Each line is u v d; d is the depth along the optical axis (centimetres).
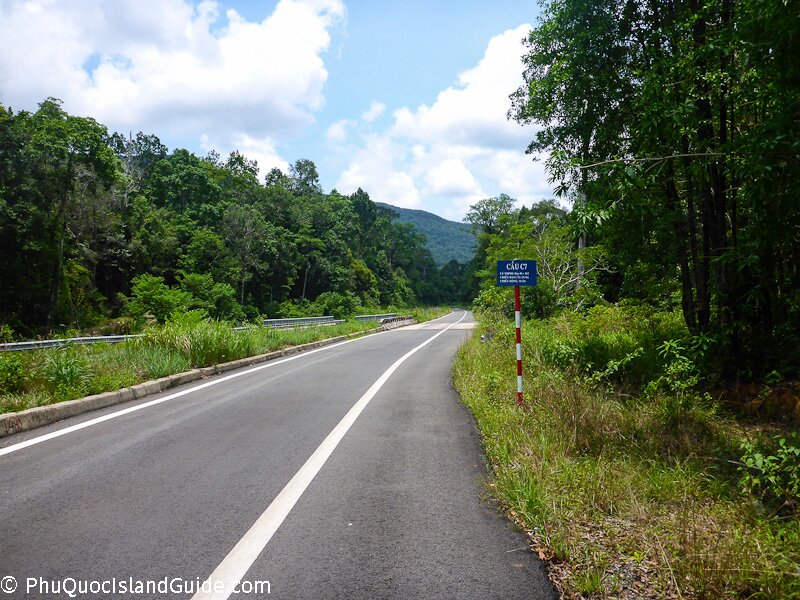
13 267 4072
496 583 308
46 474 493
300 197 8488
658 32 925
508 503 425
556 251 1891
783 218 718
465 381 1014
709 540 353
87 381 852
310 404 850
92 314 4759
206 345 1298
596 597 297
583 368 1004
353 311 6950
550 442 567
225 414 769
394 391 981
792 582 300
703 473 498
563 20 1045
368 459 550
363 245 10681
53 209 4331
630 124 965
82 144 4325
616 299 2006
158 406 828
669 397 782
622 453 560
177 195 6556
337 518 399
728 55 774
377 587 302
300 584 305
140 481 476
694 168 762
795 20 538
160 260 5644
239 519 394
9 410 692
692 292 1012
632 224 1023
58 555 336
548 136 1172
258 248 6209
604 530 383
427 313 6656
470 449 591
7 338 2222
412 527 384
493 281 2162
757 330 869
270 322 3684
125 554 338
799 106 604
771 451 545
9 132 3953
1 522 385
